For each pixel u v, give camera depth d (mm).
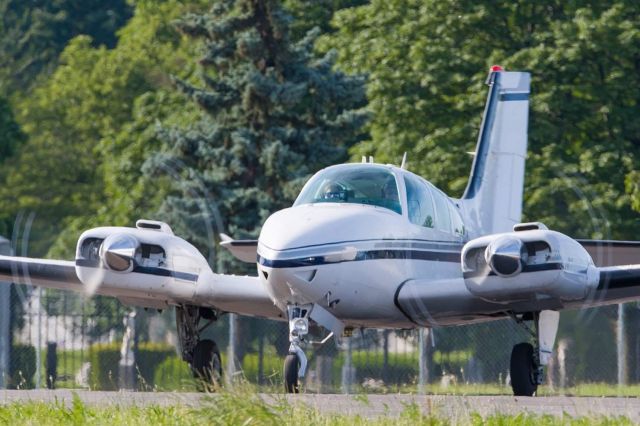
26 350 67562
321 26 141250
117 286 49219
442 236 52750
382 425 35781
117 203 100750
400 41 120625
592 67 114438
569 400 42938
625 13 113375
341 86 108375
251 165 105125
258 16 107062
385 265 48344
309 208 48625
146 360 68938
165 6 170500
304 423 35469
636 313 67438
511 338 77812
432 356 73938
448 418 35969
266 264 46188
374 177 50469
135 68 165375
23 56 193250
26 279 53031
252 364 77125
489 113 67312
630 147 114000
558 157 109250
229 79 106562
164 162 98875
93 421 37312
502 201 66625
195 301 51281
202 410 34656
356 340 74188
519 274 46906
